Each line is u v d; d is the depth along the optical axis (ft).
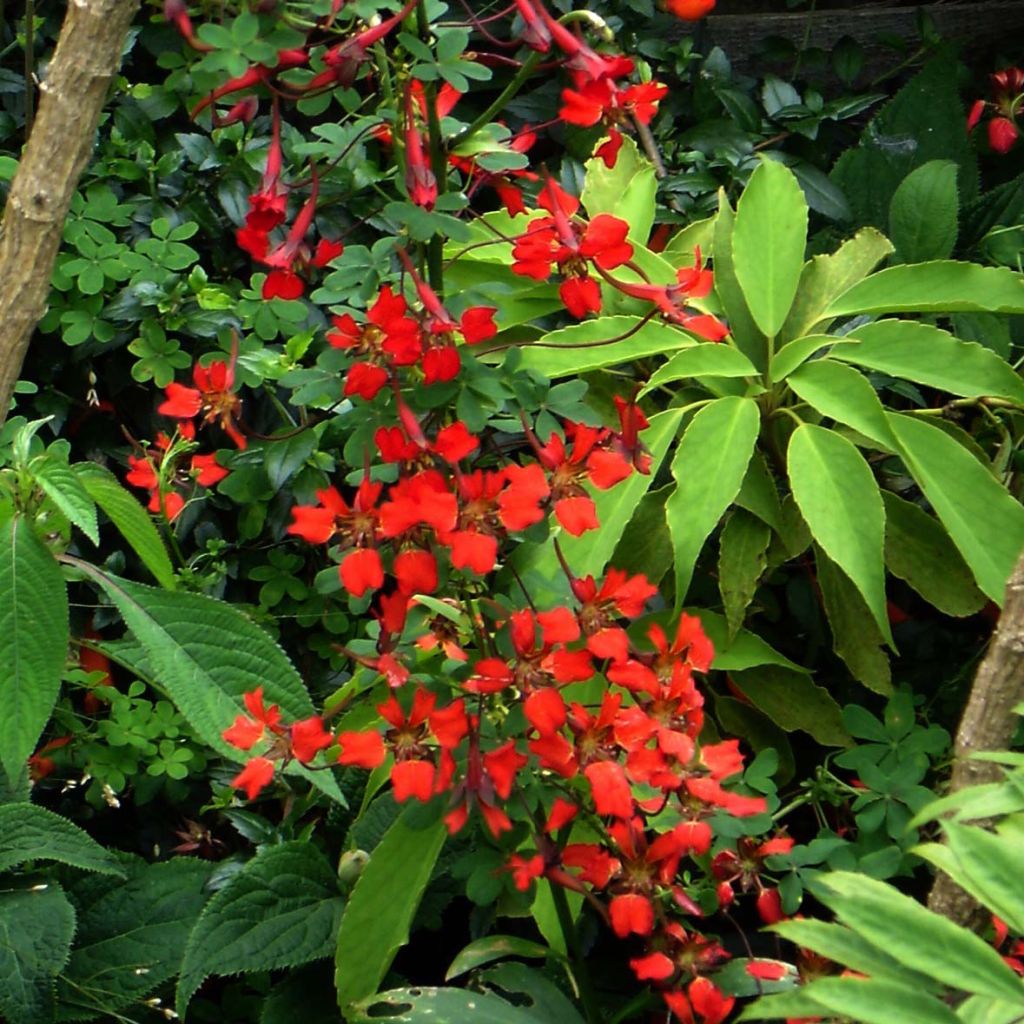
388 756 2.99
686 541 3.01
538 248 2.58
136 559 3.38
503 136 2.67
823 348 3.31
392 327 2.54
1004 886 2.27
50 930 2.86
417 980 3.26
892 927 2.29
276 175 2.51
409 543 2.58
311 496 3.22
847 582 3.15
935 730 3.03
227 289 3.43
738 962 2.75
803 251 3.19
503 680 2.60
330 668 3.40
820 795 3.02
